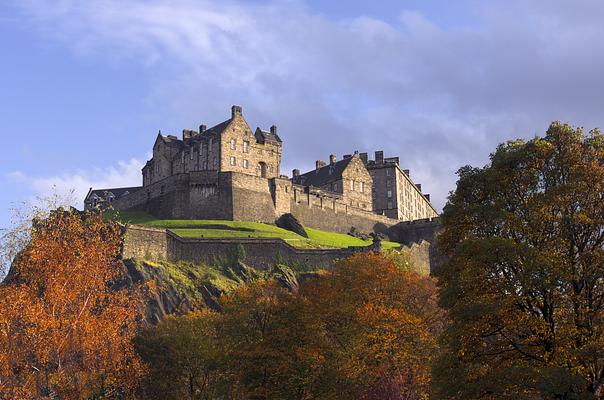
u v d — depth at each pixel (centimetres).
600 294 4528
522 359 4512
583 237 4547
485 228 4928
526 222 4691
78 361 5341
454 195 5166
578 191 4506
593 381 4175
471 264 4516
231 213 14500
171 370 7506
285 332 6606
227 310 7812
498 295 4512
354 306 7169
